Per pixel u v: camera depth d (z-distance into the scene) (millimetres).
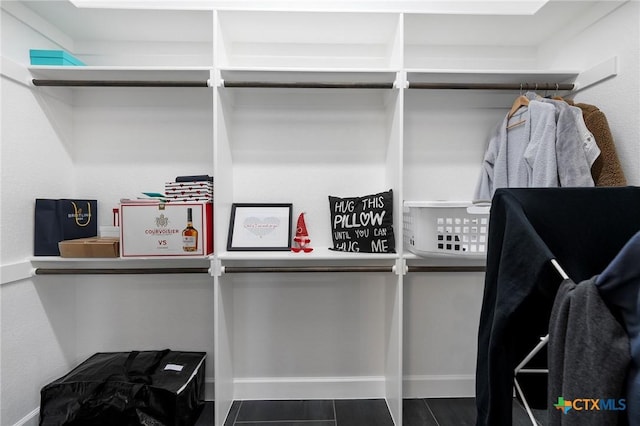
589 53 1435
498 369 718
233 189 1715
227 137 1604
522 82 1550
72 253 1400
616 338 520
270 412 1601
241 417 1559
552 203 801
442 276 1744
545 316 801
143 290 1715
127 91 1683
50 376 1517
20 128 1366
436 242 1354
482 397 803
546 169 1261
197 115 1711
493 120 1761
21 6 1366
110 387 1385
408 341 1746
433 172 1759
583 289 562
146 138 1705
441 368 1754
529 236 678
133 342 1721
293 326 1733
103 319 1711
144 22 1516
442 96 1681
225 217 1574
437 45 1745
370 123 1737
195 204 1415
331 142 1735
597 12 1377
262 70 1407
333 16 1451
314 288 1732
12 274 1312
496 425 718
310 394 1719
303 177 1734
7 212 1312
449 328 1754
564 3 1382
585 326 545
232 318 1701
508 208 762
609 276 535
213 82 1412
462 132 1755
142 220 1409
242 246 1599
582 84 1453
